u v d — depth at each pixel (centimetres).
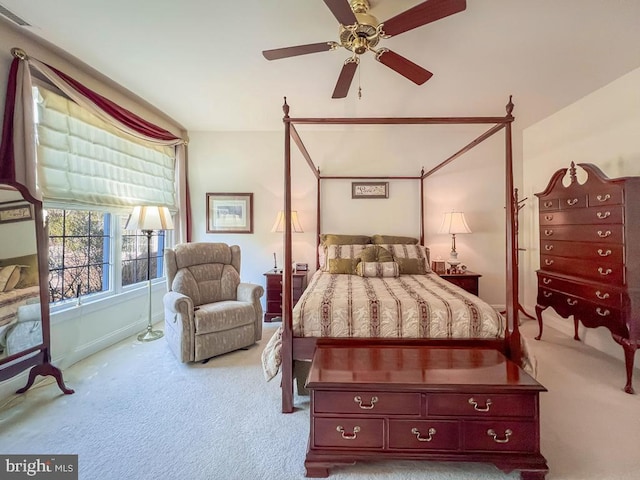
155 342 323
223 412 200
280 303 397
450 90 301
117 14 198
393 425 149
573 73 268
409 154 436
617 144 282
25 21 206
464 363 171
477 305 210
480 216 436
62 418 192
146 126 351
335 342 203
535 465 143
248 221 445
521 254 429
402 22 159
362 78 277
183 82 290
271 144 444
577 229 277
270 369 206
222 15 197
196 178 447
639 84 262
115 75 278
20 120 218
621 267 232
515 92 306
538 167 393
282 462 157
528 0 179
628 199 228
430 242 438
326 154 439
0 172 210
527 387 145
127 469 152
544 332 348
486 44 224
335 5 149
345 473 150
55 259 267
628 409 200
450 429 148
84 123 277
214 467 153
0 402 208
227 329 290
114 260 326
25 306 210
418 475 149
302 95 317
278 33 215
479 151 435
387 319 206
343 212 441
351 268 349
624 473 148
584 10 188
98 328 299
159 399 214
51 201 246
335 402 150
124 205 327
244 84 293
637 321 223
